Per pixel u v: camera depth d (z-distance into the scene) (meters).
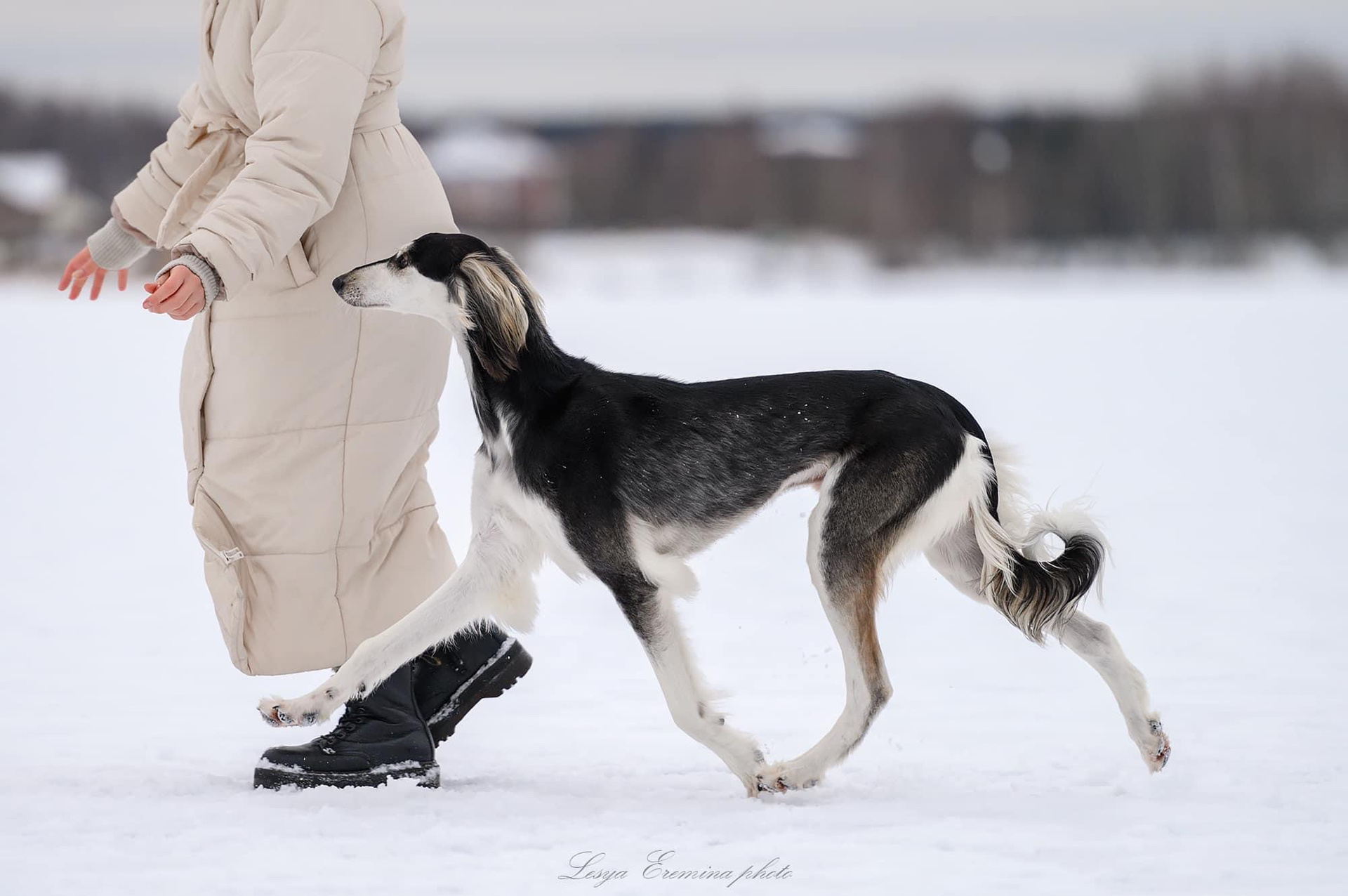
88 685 8.98
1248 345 39.22
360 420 7.16
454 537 12.27
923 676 9.26
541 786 6.91
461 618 7.12
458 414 23.30
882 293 78.75
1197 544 13.99
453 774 7.18
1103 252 104.94
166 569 13.38
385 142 7.28
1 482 18.86
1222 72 104.12
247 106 7.14
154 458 21.19
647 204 112.69
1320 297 65.75
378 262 7.10
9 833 5.91
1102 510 15.95
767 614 11.23
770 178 109.75
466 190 114.56
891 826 6.07
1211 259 102.69
